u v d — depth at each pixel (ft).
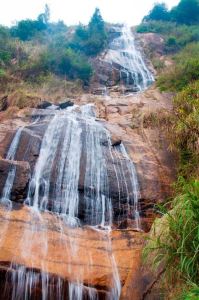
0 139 27.02
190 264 12.18
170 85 39.93
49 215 22.11
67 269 17.34
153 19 85.81
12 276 16.80
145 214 22.65
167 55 65.05
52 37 69.62
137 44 70.13
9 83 42.45
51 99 38.93
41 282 16.70
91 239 20.13
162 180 24.04
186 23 81.76
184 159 23.80
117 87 52.44
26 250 18.25
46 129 28.02
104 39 67.92
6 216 20.97
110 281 16.93
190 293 10.78
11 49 52.24
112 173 24.35
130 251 19.01
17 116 31.27
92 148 26.27
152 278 14.51
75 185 23.86
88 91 50.03
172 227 13.26
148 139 27.53
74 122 29.27
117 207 23.09
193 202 12.71
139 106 34.27
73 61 53.52
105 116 32.94
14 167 24.00
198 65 40.14
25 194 23.34
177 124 24.82
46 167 24.85
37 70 48.88
